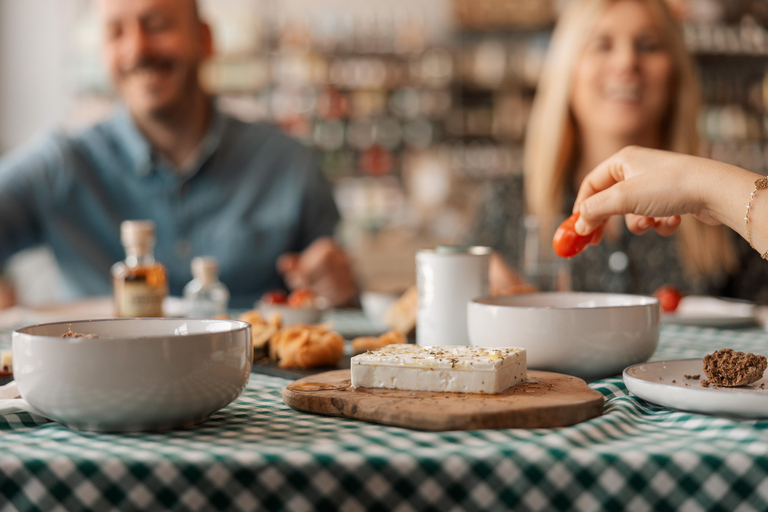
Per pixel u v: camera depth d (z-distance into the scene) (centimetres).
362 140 502
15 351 54
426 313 93
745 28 483
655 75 196
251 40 484
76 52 478
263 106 491
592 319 71
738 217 62
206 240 219
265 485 44
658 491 44
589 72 199
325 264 176
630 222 80
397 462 44
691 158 65
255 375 84
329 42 494
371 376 62
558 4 503
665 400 57
